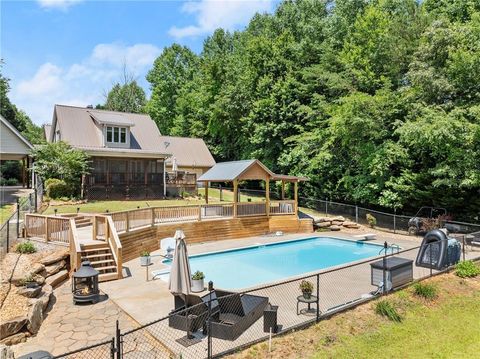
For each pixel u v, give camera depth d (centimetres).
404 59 2544
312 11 4022
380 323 955
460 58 1922
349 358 798
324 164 2941
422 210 2409
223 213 2245
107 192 2752
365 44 2923
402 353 850
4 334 771
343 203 3028
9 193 2709
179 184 3212
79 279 1020
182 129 5306
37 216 1486
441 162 2053
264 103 3503
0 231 1270
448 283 1266
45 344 773
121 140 2930
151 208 1841
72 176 2570
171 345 756
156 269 1397
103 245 1386
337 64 3169
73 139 2784
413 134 1936
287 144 3422
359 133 2439
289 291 1121
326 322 914
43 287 1055
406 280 1185
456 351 877
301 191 3400
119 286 1164
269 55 3731
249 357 740
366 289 1138
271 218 2356
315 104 3238
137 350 744
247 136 4025
